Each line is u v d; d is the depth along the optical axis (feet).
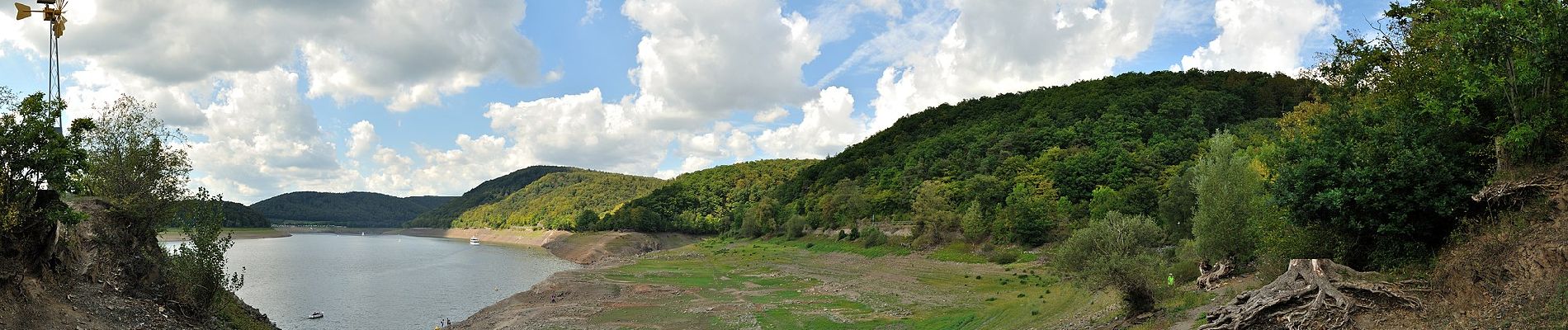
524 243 587.68
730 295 183.52
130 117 95.96
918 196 358.43
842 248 334.44
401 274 266.98
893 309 143.74
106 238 87.92
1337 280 62.69
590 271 259.80
